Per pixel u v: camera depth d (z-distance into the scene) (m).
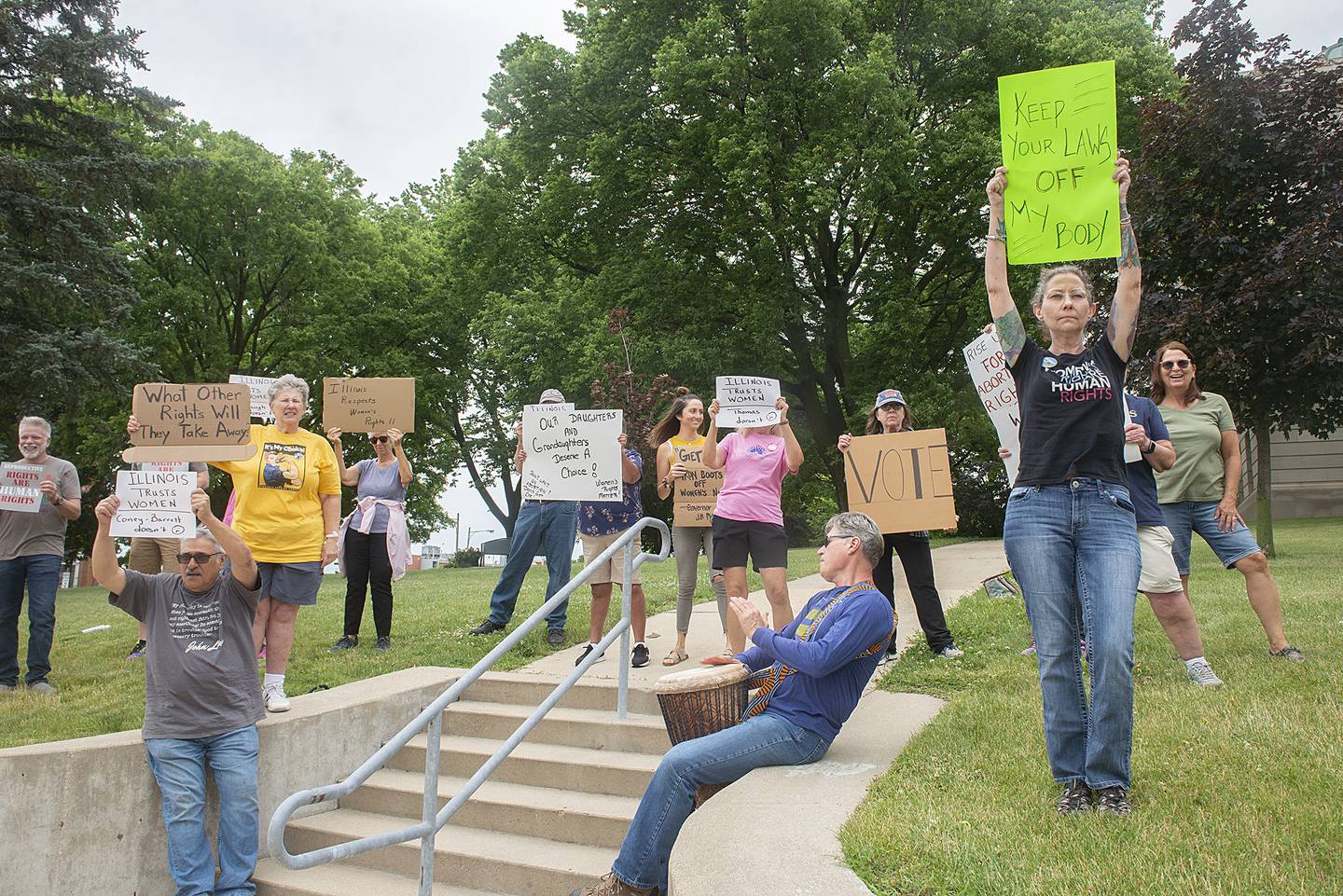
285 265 26.70
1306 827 3.17
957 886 2.93
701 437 6.84
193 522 4.91
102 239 18.34
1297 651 5.42
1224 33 10.86
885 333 22.12
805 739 4.14
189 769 4.86
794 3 18.52
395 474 8.23
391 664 7.27
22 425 7.23
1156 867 2.95
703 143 20.45
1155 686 5.09
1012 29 19.75
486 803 5.24
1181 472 5.88
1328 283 9.97
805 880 2.96
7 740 5.72
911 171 20.02
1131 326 3.60
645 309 21.50
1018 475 3.74
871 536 4.38
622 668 5.81
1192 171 11.40
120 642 9.00
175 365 26.92
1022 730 4.50
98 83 18.28
